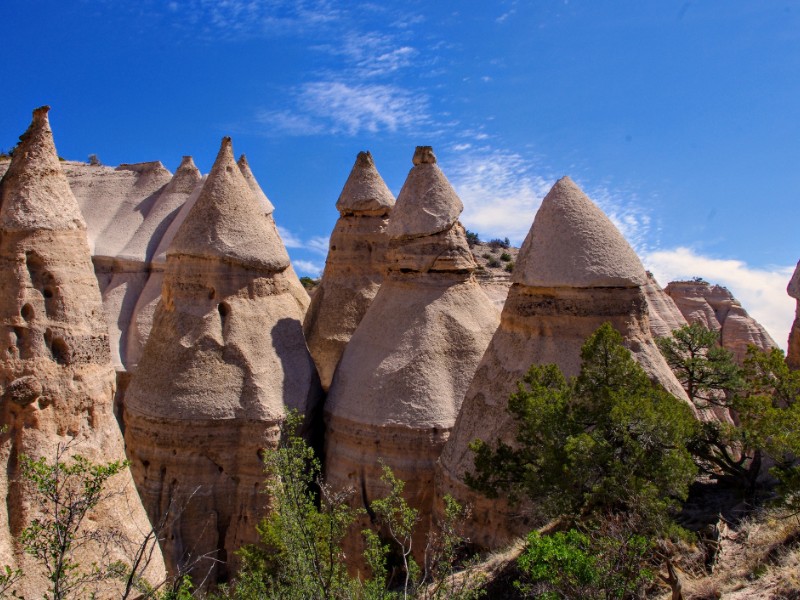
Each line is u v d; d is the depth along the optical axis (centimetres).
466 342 1975
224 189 2048
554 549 975
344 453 1898
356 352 2044
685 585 1088
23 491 1047
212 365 1902
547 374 1325
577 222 1653
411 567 1237
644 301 1634
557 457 1153
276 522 1335
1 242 1120
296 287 2988
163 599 967
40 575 1023
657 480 1102
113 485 1141
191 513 1825
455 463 1630
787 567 1015
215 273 1972
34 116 1173
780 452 1165
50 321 1118
